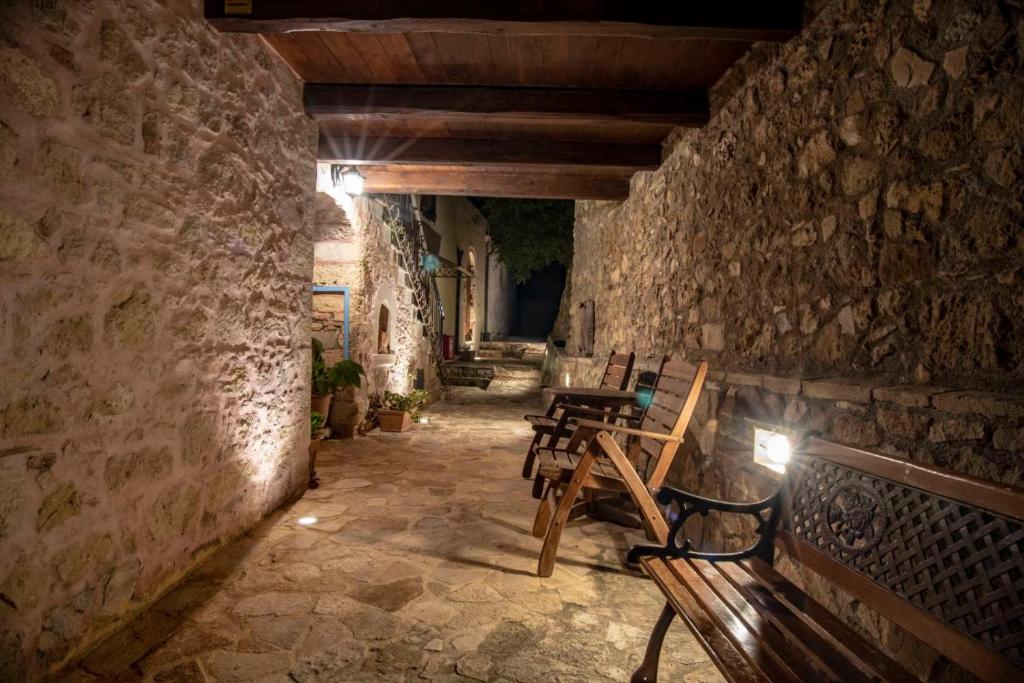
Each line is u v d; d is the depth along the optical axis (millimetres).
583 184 4969
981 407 1262
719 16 2205
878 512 1325
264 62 2811
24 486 1494
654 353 4043
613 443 2203
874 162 1776
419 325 8383
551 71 2965
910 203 1618
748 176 2641
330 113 3277
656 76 2986
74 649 1676
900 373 1647
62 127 1597
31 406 1516
